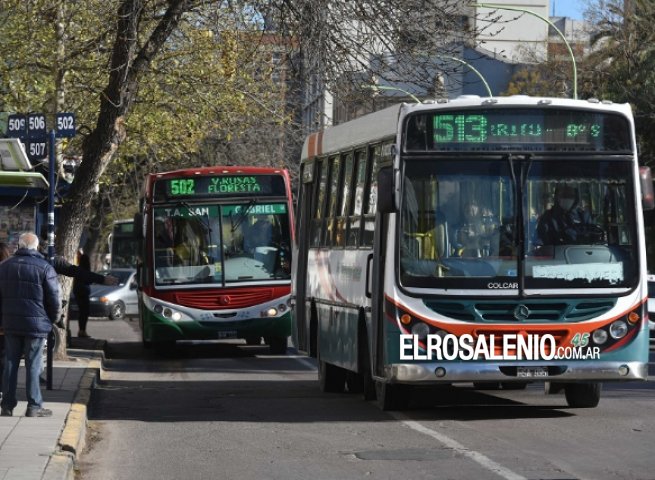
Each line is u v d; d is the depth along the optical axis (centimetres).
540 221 2903
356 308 3294
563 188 2922
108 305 9188
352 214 3409
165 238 5534
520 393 3719
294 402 3519
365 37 4094
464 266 2878
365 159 3288
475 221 2897
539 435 2669
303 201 4150
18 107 6316
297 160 8838
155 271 5516
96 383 4169
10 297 2872
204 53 5675
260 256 5584
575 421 2930
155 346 5816
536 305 2881
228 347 6397
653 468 2191
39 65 5812
